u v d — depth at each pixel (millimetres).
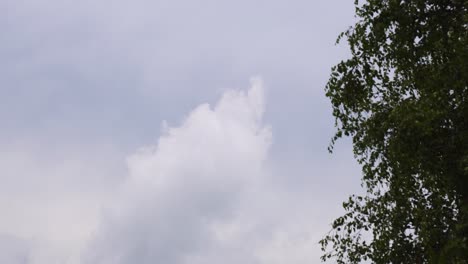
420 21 15211
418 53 15281
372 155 15625
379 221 15484
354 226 15719
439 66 14828
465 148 14062
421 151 14281
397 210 15203
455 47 14180
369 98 15828
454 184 14258
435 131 14273
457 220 14203
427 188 14883
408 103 14180
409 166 14594
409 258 15203
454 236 13594
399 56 15328
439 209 14500
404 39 15234
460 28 14688
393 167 15023
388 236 15133
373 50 15562
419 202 14906
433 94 14133
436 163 14305
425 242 14117
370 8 15516
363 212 15602
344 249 15711
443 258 13711
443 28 14969
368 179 15742
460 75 14266
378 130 14977
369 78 15695
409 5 15133
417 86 15180
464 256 13539
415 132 14070
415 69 15305
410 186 14875
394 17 15195
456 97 14305
